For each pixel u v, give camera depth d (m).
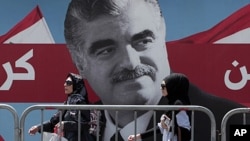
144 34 12.23
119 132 12.29
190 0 12.18
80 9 12.31
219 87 12.27
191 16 12.19
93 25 12.30
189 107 9.69
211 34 12.23
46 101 12.38
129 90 12.33
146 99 12.32
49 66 12.37
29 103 12.38
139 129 12.27
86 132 11.16
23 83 12.41
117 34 12.26
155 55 12.24
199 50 12.23
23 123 9.87
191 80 12.24
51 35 12.34
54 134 10.59
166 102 12.29
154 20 12.23
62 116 11.14
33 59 12.38
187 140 9.76
